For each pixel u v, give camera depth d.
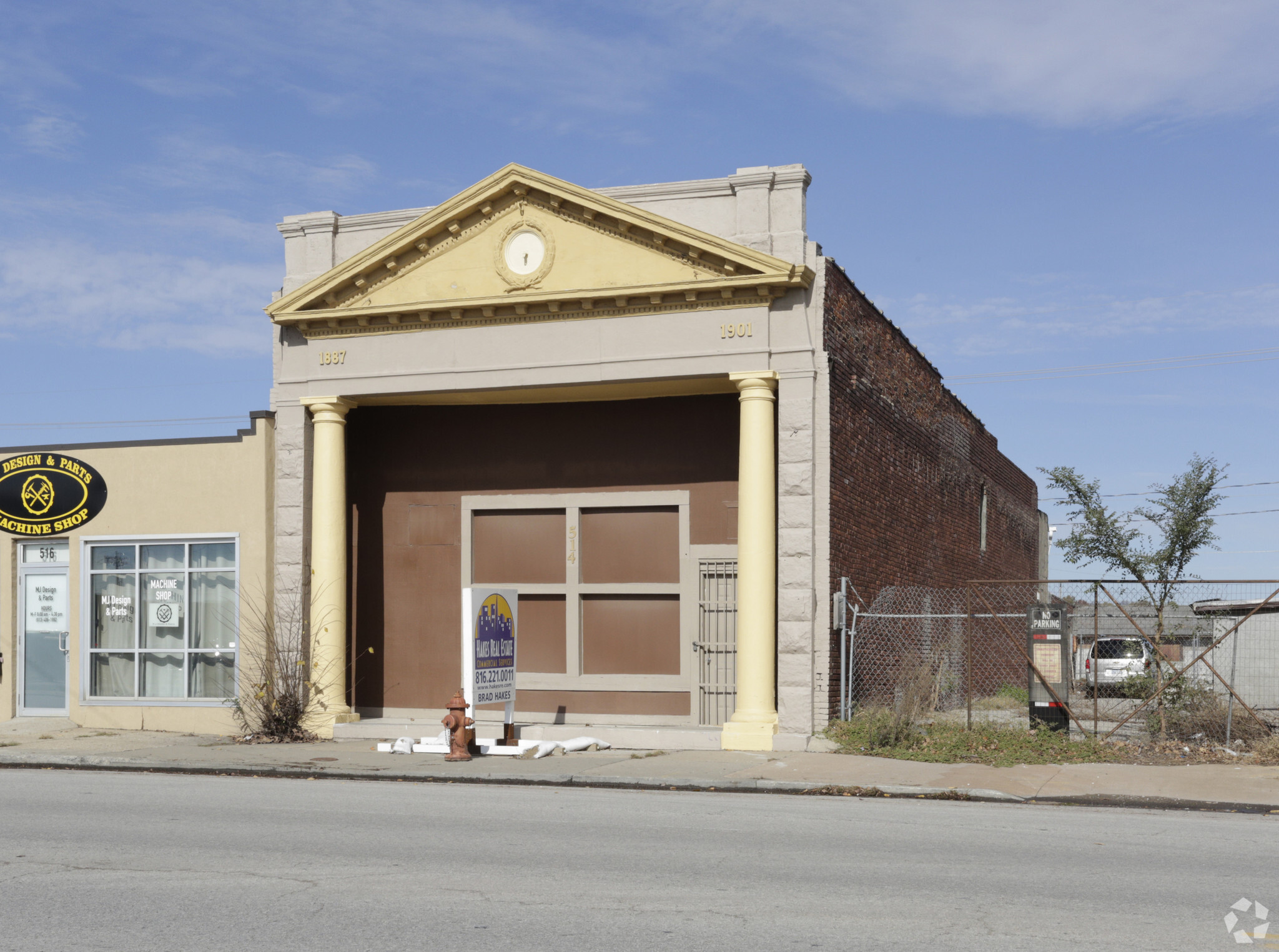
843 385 18.36
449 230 18.64
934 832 10.59
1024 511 37.00
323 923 7.13
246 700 19.17
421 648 20.08
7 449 20.92
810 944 6.69
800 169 17.45
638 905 7.61
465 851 9.46
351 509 20.56
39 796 12.88
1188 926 7.14
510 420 19.98
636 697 18.98
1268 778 13.85
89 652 20.50
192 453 20.22
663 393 18.94
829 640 17.22
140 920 7.22
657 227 17.52
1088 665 24.38
